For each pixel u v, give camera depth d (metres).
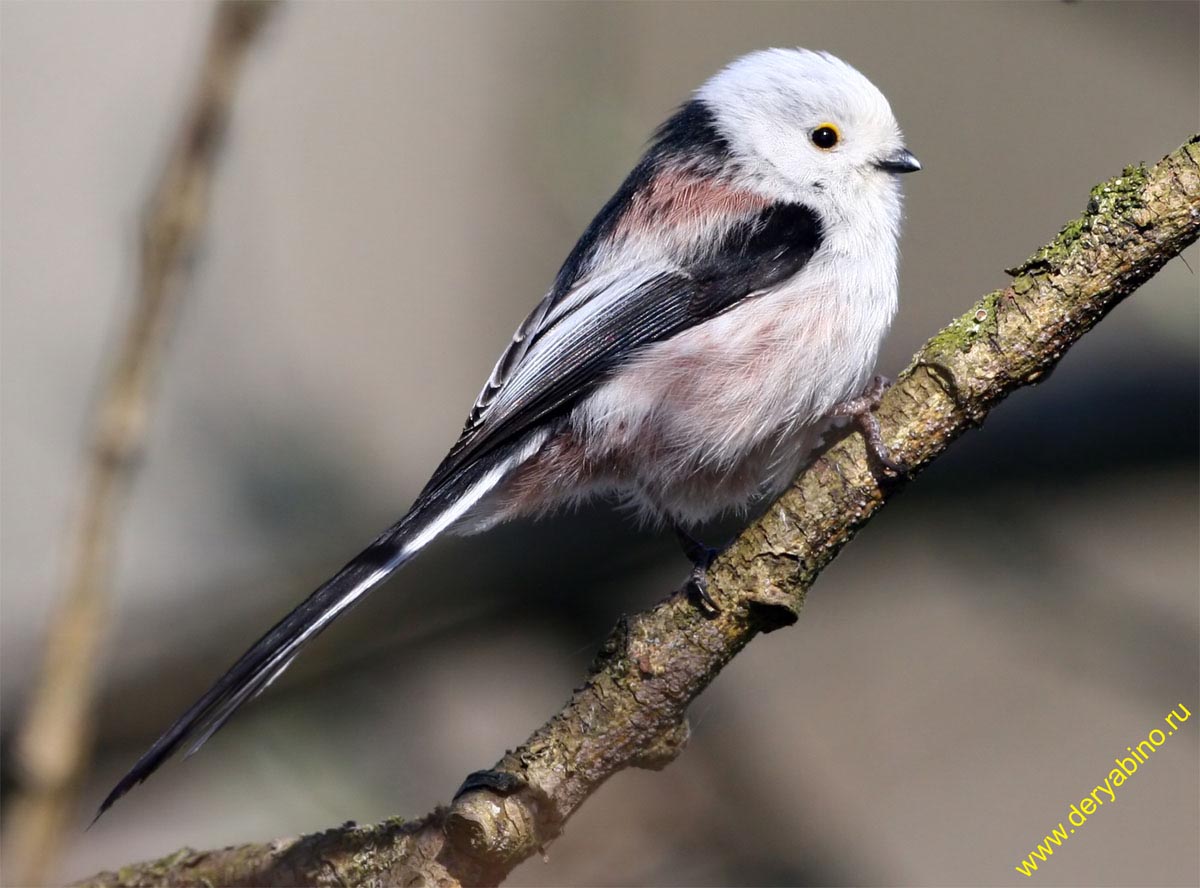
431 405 12.63
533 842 5.42
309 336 12.52
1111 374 11.42
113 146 12.86
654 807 9.31
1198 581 11.43
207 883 5.56
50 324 12.44
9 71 12.84
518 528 10.91
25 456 11.83
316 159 13.23
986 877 10.12
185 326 11.91
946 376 5.48
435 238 13.18
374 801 9.83
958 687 11.29
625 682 5.60
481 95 13.55
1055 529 11.55
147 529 11.22
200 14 12.48
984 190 14.52
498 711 10.84
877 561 11.86
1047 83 14.85
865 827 10.37
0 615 10.87
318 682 10.61
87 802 9.99
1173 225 5.25
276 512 11.55
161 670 10.41
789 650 11.63
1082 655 11.21
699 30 13.71
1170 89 14.50
